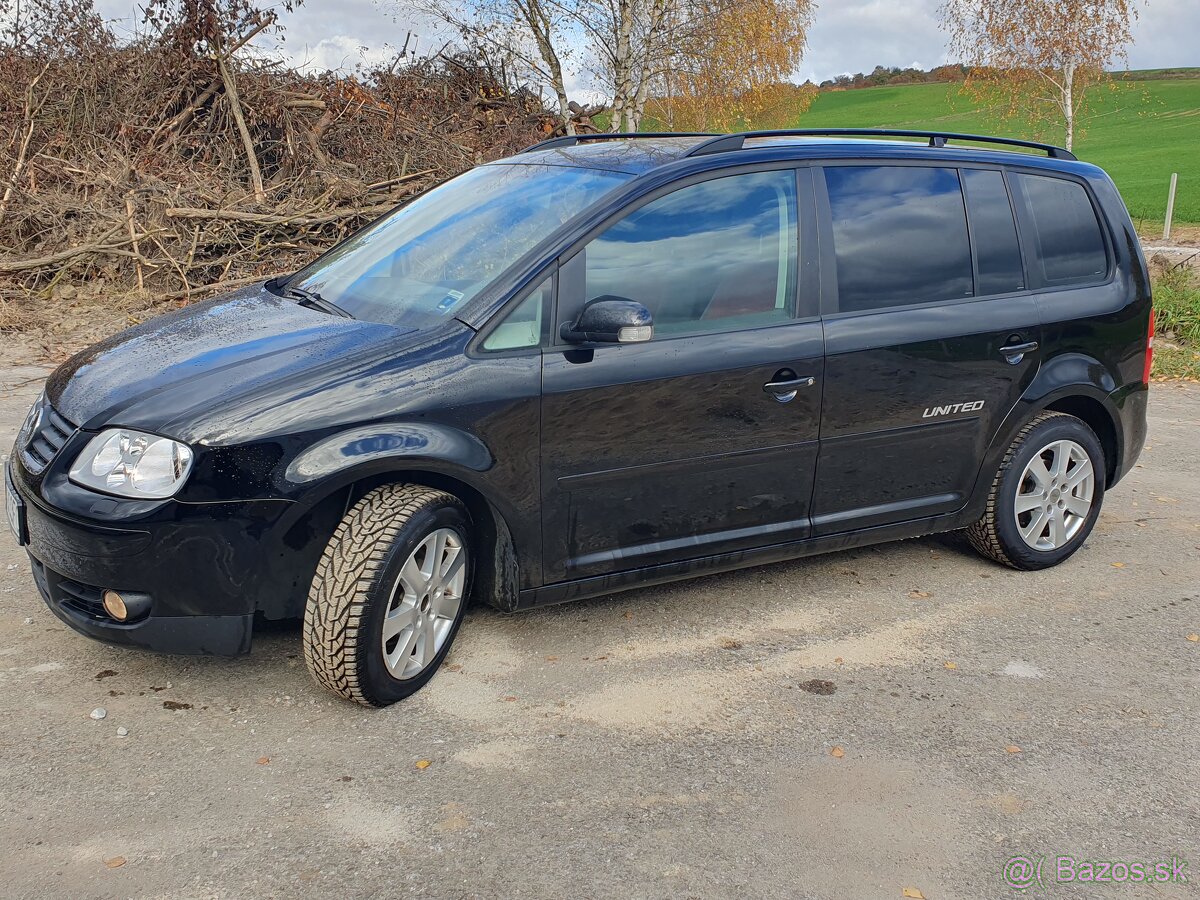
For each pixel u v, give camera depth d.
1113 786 3.13
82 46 12.36
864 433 4.12
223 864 2.63
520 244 3.67
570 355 3.51
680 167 3.82
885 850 2.80
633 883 2.63
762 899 2.59
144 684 3.47
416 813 2.87
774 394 3.86
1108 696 3.68
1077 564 4.92
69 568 3.13
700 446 3.78
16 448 3.48
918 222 4.25
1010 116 22.48
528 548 3.58
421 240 4.04
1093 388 4.67
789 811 2.95
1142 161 36.94
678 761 3.18
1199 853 2.84
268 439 3.08
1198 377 9.48
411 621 3.40
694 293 3.75
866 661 3.88
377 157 12.68
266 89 12.56
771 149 4.02
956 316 4.26
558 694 3.54
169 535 3.04
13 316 9.39
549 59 17.23
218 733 3.21
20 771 2.96
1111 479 5.01
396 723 3.32
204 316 3.90
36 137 12.05
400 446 3.21
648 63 18.66
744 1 19.62
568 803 2.94
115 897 2.50
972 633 4.14
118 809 2.83
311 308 3.85
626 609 4.23
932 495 4.42
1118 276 4.79
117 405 3.18
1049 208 4.64
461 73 15.89
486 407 3.36
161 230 10.48
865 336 4.04
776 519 4.07
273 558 3.17
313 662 3.25
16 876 2.54
